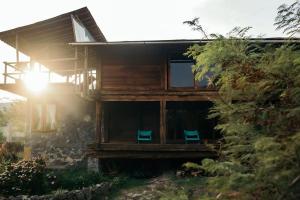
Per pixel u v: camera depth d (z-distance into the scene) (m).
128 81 15.72
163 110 14.83
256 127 4.18
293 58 3.76
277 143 3.35
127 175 14.85
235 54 4.23
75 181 12.62
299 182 3.38
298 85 3.82
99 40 23.16
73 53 18.55
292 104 3.87
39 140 17.06
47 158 16.80
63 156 16.81
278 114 3.96
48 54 18.36
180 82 15.66
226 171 3.90
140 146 14.43
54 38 17.88
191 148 14.24
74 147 16.89
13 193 10.93
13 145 22.56
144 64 15.81
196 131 16.20
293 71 3.79
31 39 17.39
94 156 14.62
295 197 3.40
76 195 11.31
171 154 14.38
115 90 15.51
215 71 4.44
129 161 16.03
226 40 4.32
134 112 18.08
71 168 16.50
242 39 4.39
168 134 17.69
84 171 15.34
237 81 4.18
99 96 14.99
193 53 4.68
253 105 4.29
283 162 3.38
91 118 17.25
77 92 15.51
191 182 12.23
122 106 18.11
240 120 4.34
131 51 15.92
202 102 17.23
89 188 11.93
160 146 14.34
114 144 14.52
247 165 4.00
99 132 14.83
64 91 16.08
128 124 17.98
